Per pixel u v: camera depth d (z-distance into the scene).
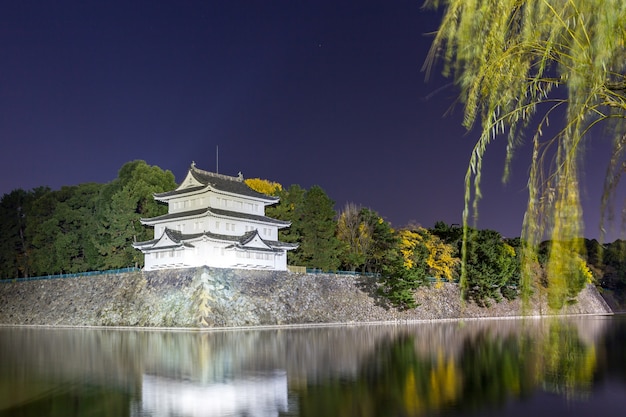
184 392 26.42
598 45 7.50
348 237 89.38
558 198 8.41
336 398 25.23
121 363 35.84
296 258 84.50
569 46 8.14
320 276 78.94
